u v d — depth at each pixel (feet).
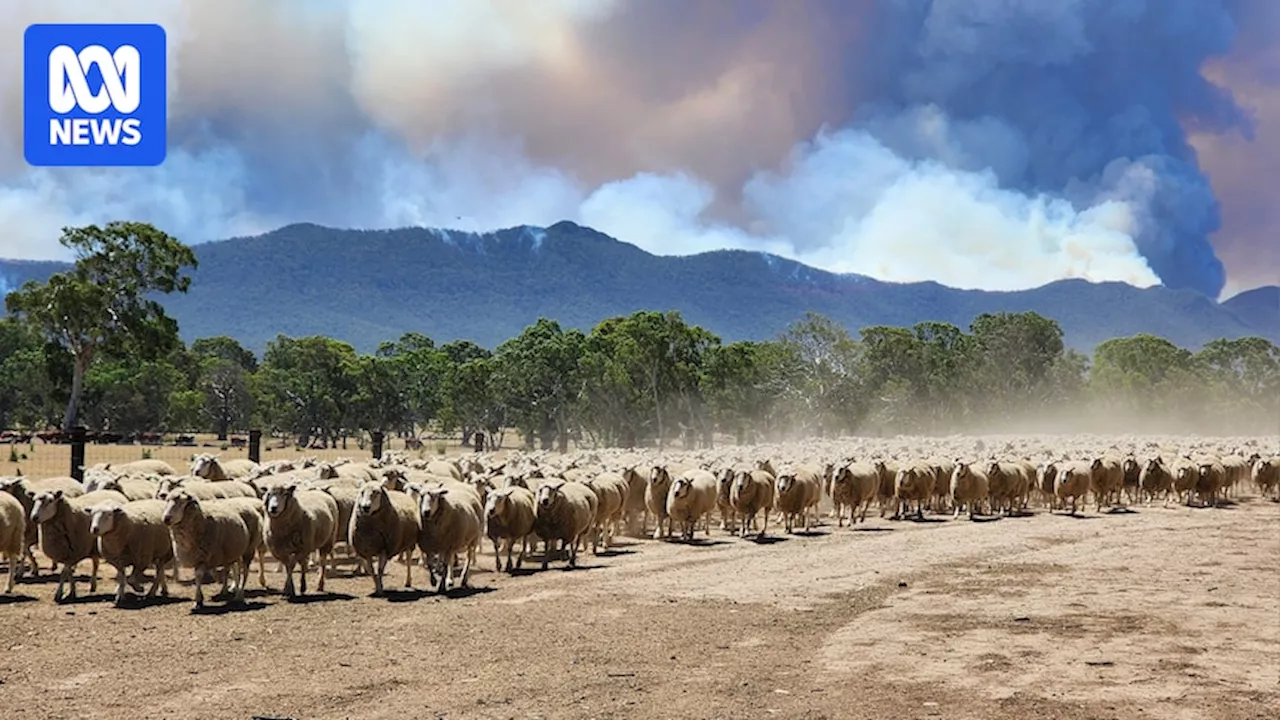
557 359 439.63
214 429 445.37
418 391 515.91
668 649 55.98
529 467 107.55
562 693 46.91
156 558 65.67
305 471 94.84
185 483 74.64
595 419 426.51
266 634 57.00
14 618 59.93
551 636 58.23
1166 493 154.92
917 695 48.16
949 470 136.36
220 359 496.64
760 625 62.90
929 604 71.10
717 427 440.45
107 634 56.24
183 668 49.47
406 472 91.30
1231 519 131.54
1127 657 56.70
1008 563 90.48
